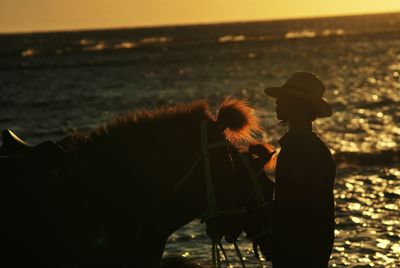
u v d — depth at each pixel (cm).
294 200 591
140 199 625
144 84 5962
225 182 634
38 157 634
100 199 620
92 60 11156
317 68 7331
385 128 2692
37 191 621
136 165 632
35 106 4244
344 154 2112
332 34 18638
